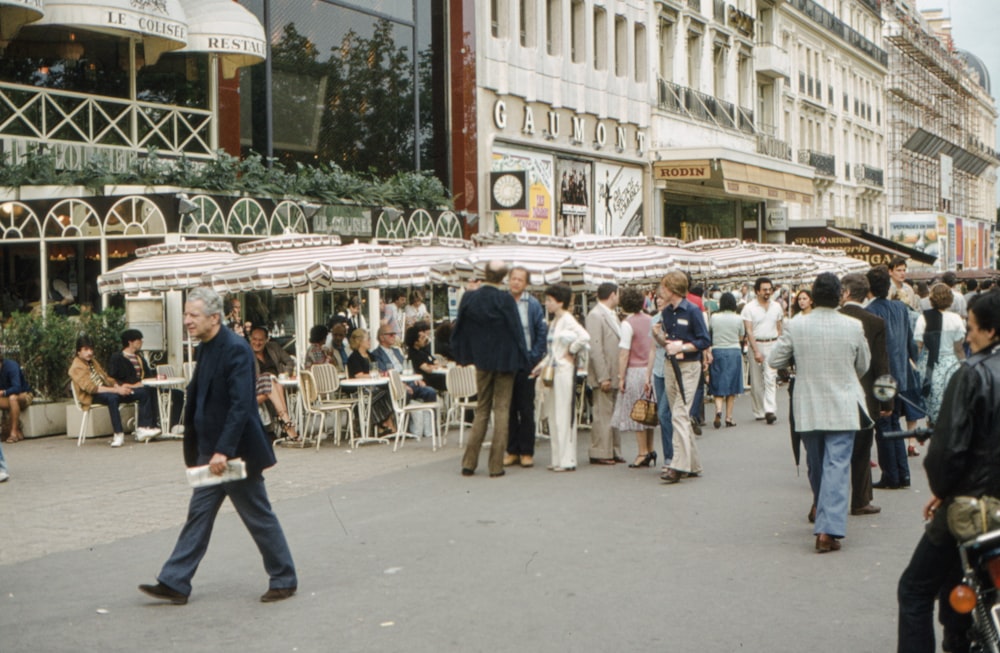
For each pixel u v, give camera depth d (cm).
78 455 1498
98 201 1923
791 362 888
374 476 1264
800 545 874
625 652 614
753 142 4950
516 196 3127
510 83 3303
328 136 2772
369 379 1565
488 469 1297
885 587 746
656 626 661
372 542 903
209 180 2073
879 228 7469
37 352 1745
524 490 1148
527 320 1312
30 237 1966
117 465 1390
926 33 8912
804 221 5147
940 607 552
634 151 3997
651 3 4091
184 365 1720
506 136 3284
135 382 1655
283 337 2231
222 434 712
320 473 1292
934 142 8900
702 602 712
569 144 3619
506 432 1251
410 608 709
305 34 2698
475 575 789
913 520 973
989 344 500
